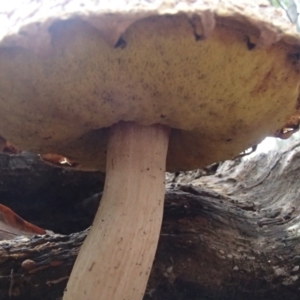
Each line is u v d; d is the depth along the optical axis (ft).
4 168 0.80
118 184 0.40
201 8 0.30
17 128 0.44
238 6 0.32
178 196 0.52
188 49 0.31
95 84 0.34
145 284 0.38
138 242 0.38
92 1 0.31
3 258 0.45
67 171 0.83
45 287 0.44
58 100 0.37
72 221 0.85
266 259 0.48
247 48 0.32
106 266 0.37
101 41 0.31
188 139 0.47
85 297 0.37
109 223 0.39
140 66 0.33
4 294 0.44
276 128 0.43
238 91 0.35
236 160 0.78
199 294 0.47
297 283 0.47
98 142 0.49
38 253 0.46
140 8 0.29
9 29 0.32
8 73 0.35
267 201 0.63
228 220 0.52
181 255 0.46
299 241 0.50
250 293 0.47
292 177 0.63
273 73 0.35
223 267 0.47
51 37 0.31
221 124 0.40
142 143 0.41
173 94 0.35
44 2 0.33
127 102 0.37
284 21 0.34
